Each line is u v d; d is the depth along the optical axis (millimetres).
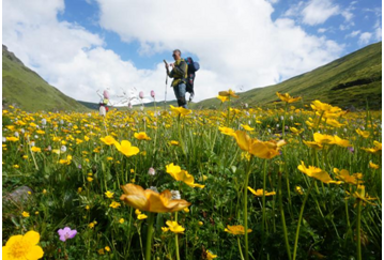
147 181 2424
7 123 6121
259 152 1144
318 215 1796
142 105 4066
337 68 115312
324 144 1622
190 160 2648
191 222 1746
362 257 1438
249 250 1621
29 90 115000
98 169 2596
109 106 3707
